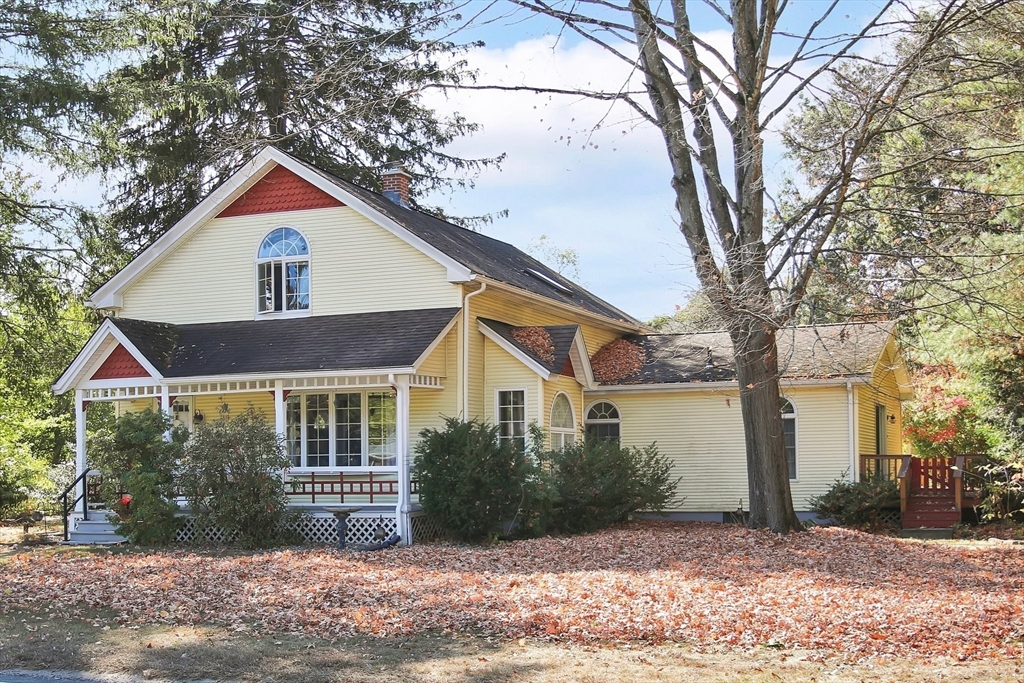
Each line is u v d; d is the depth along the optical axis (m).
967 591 14.77
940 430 32.78
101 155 27.75
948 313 21.14
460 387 23.52
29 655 11.80
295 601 14.05
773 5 18.81
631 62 19.44
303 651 11.66
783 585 14.98
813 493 26.42
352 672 10.83
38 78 24.98
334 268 24.98
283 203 25.55
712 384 27.36
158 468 21.94
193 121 35.47
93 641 12.35
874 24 17.61
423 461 21.48
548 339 24.77
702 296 20.23
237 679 10.74
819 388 26.59
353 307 24.72
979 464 25.89
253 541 21.06
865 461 26.53
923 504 25.14
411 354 21.84
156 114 29.14
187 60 35.19
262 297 25.62
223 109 34.94
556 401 25.38
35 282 27.70
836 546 19.41
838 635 11.88
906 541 21.08
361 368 21.70
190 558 18.84
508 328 25.16
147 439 21.88
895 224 19.78
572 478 22.67
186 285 26.28
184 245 26.39
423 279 24.14
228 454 21.09
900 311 17.67
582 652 11.41
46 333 28.98
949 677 10.27
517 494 20.97
